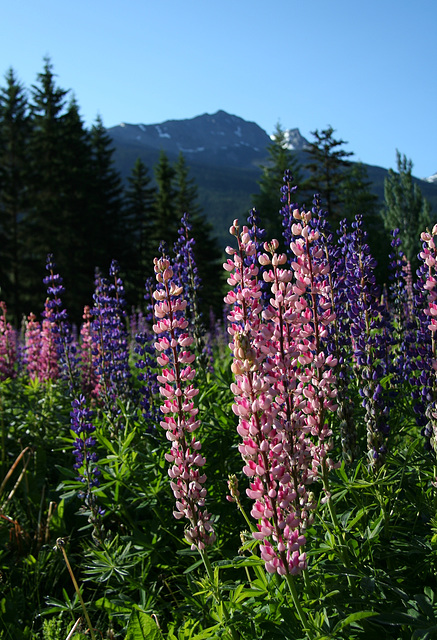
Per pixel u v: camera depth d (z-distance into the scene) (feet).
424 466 12.41
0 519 15.90
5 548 15.25
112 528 15.98
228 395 17.38
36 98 171.01
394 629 9.25
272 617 9.16
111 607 11.96
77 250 145.28
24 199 156.15
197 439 14.61
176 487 9.78
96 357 22.65
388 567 10.70
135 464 14.60
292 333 9.17
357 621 9.08
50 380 25.44
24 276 144.87
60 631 11.91
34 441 20.48
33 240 148.77
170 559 13.43
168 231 180.14
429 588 8.87
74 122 167.94
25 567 14.44
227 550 12.60
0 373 27.40
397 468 12.64
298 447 8.82
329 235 15.24
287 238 16.49
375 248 82.33
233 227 9.00
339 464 9.68
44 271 141.69
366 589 9.05
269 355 8.55
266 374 8.99
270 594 9.52
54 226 147.64
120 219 175.01
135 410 18.76
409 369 15.74
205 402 16.87
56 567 14.56
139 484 14.19
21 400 23.30
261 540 8.48
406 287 22.29
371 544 10.35
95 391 23.41
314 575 9.72
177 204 200.95
